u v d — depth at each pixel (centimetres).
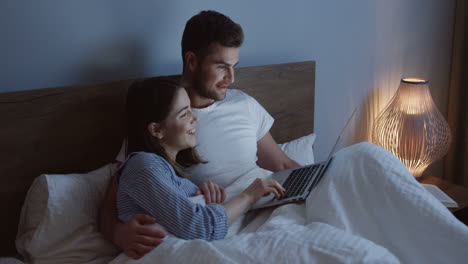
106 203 115
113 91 134
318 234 95
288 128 188
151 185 105
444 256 104
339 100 215
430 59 247
